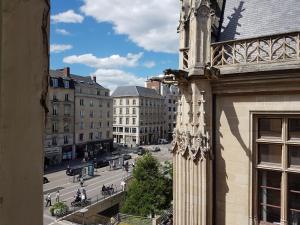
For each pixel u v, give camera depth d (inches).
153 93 4131.4
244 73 306.3
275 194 309.4
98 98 2837.1
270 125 312.7
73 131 2527.1
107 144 2984.7
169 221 915.4
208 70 305.4
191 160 323.3
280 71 287.6
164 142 4050.2
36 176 45.8
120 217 1104.8
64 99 2426.2
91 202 1243.2
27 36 44.2
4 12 40.8
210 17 326.0
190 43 329.1
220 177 329.4
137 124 3764.8
